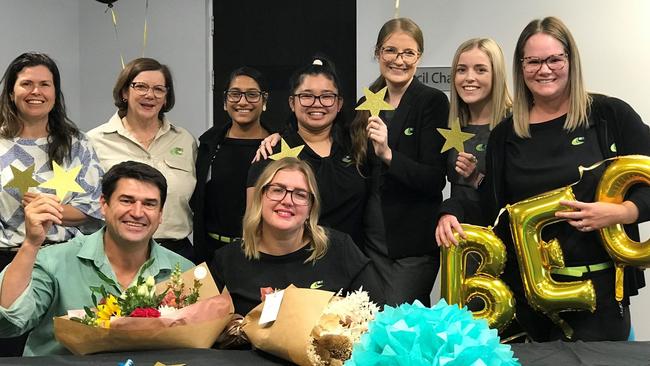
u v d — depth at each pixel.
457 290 2.46
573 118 2.43
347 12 4.22
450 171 3.02
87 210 2.91
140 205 2.25
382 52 3.01
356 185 2.92
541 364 1.86
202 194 3.13
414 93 3.04
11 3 4.13
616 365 1.84
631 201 2.33
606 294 2.41
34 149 2.88
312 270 2.36
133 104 3.12
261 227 2.37
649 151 2.39
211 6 4.40
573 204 2.31
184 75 4.42
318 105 2.85
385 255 2.99
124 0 4.48
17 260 2.12
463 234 2.46
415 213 2.99
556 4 3.82
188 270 2.25
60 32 4.45
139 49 4.48
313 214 2.38
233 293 2.34
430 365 1.31
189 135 3.30
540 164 2.46
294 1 4.29
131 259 2.33
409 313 1.42
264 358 1.93
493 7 3.88
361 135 2.94
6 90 2.86
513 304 2.40
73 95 4.54
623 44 3.76
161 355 1.93
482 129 3.02
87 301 2.28
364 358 1.36
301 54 4.30
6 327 2.17
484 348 1.33
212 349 1.99
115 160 3.14
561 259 2.38
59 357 1.92
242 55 4.37
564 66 2.40
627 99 3.78
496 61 2.96
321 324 1.80
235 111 3.11
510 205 2.46
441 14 3.95
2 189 2.82
